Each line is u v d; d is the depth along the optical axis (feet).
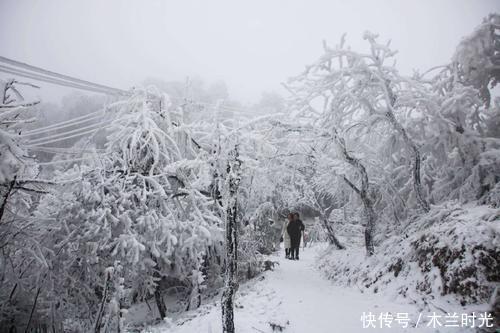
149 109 25.55
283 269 34.60
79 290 23.50
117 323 16.61
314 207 37.86
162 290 32.40
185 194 24.88
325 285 25.93
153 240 23.57
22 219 23.06
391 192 33.94
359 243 35.96
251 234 35.63
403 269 20.20
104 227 21.97
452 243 17.19
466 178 28.78
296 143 31.45
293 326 15.98
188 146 25.88
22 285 22.72
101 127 25.67
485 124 31.04
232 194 15.71
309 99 29.19
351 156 27.71
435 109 27.53
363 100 28.19
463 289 15.10
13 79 17.54
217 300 26.61
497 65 30.14
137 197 24.20
